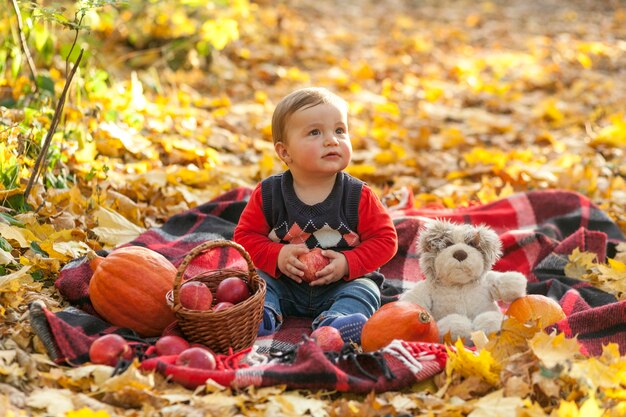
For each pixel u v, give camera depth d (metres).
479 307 3.76
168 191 5.63
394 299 4.24
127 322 3.69
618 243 5.03
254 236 4.10
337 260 3.96
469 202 5.89
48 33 6.49
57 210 4.80
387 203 5.88
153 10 8.69
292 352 3.39
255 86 9.31
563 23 15.04
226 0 8.76
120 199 5.10
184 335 3.55
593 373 3.08
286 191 4.07
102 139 5.98
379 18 15.01
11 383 3.06
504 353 3.32
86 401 2.99
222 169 6.27
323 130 3.95
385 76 10.45
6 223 4.25
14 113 5.30
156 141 6.41
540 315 3.70
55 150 5.13
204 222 4.90
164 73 8.77
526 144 7.84
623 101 9.31
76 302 3.95
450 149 7.59
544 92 10.12
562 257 4.70
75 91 6.23
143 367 3.22
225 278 3.80
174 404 3.04
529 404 2.95
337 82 9.77
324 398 3.20
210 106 8.13
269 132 7.37
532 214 5.34
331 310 3.85
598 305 4.16
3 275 3.93
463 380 3.27
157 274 3.72
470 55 12.30
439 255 3.73
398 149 7.02
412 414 3.06
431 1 17.45
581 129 8.34
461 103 9.42
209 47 9.34
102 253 4.21
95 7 4.46
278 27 11.72
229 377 3.16
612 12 16.05
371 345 3.54
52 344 3.35
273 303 3.96
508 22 15.27
